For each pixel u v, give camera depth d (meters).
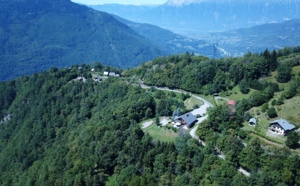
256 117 153.88
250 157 111.62
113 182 124.81
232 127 143.62
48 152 199.25
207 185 104.69
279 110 149.62
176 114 177.50
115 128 159.00
